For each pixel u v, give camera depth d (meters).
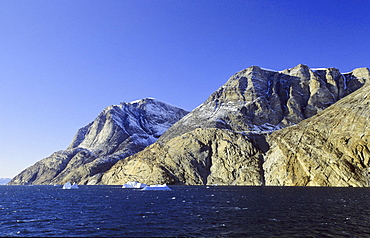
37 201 77.12
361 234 32.53
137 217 46.44
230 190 106.75
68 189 146.50
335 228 35.66
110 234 34.59
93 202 72.00
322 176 125.31
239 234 33.38
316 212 48.69
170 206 60.31
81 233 35.44
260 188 116.81
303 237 31.56
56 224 41.41
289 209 52.91
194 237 32.34
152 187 121.62
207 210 53.16
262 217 44.47
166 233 34.44
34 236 34.28
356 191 92.31
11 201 78.00
